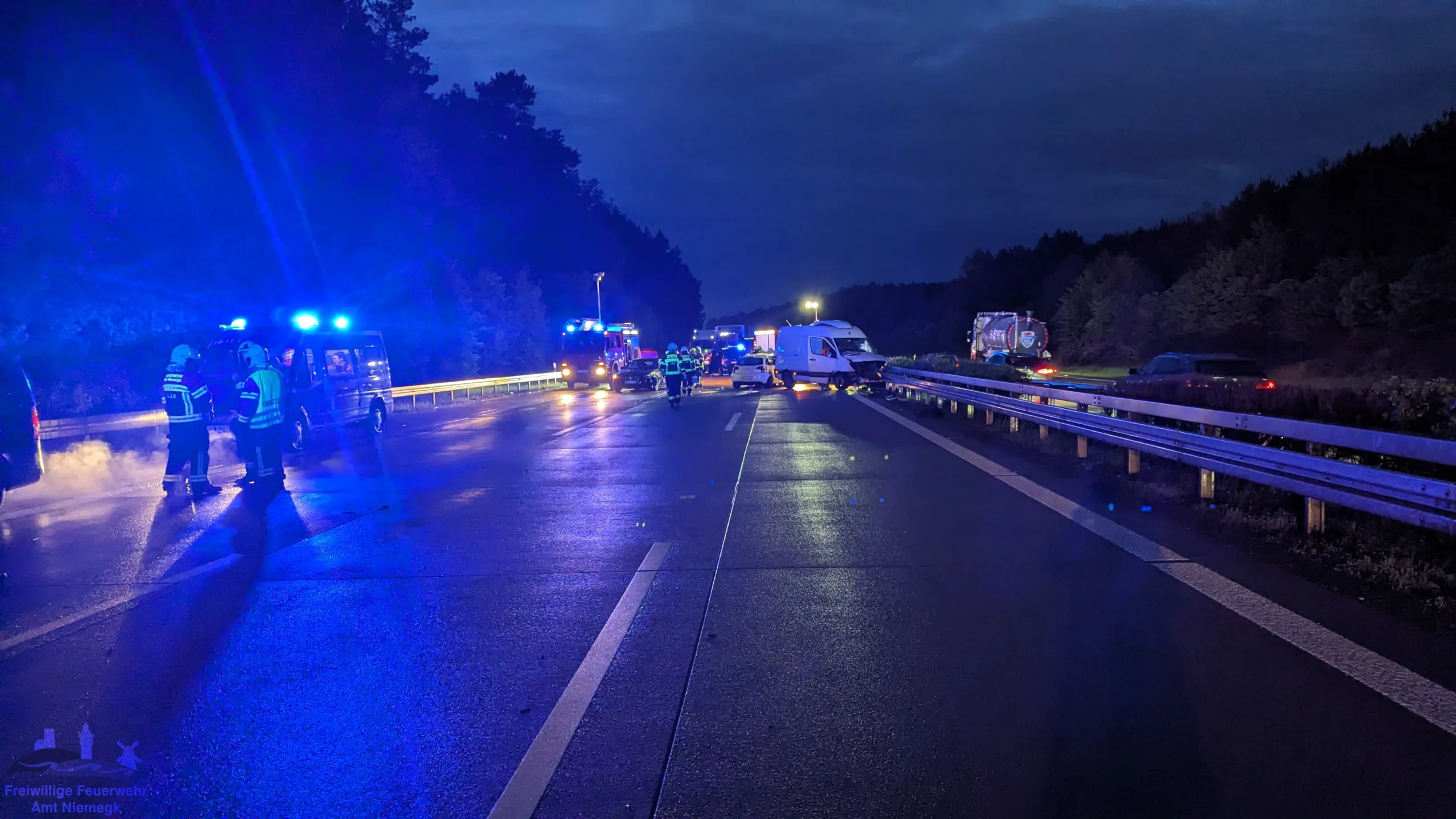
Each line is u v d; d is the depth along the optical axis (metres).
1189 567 7.25
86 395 30.50
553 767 4.16
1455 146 44.34
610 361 44.28
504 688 5.11
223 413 12.98
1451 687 4.75
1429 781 3.82
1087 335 61.09
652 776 4.06
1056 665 5.22
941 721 4.52
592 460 15.32
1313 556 7.46
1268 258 47.16
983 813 3.68
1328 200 48.59
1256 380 13.64
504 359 62.66
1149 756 4.10
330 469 14.71
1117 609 6.22
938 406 23.73
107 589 7.35
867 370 36.19
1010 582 6.98
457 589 7.20
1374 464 8.88
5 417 9.31
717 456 15.38
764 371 39.56
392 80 52.91
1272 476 8.15
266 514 10.72
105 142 28.98
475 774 4.12
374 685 5.19
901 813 3.69
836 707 4.73
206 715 4.82
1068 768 4.02
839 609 6.43
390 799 3.92
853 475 12.76
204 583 7.52
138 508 11.26
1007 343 41.84
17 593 7.29
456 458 16.00
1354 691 4.73
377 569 7.92
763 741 4.36
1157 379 13.56
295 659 5.64
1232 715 4.48
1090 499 10.41
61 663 5.63
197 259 34.16
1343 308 39.69
